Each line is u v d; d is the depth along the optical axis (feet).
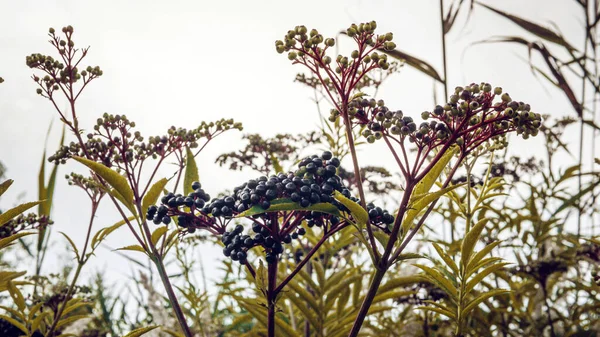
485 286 12.07
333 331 10.12
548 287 12.36
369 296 6.67
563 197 13.66
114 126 8.84
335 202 6.90
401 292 9.59
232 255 7.09
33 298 11.42
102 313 16.30
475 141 6.95
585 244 11.55
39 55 8.79
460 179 12.77
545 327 11.66
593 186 13.16
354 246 13.48
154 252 8.14
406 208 6.68
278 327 9.32
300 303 10.18
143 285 13.97
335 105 7.22
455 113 6.66
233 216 7.09
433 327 12.60
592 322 11.61
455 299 7.99
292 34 7.14
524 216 12.44
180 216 7.54
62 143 13.44
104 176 7.70
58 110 8.87
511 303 12.51
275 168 12.41
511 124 6.66
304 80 11.87
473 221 11.63
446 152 7.14
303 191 6.56
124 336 7.64
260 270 7.14
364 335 11.48
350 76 7.20
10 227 9.71
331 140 11.48
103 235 9.95
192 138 9.14
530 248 12.73
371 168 12.84
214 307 14.83
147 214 7.85
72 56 9.02
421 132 6.81
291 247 12.04
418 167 6.87
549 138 14.25
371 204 7.34
